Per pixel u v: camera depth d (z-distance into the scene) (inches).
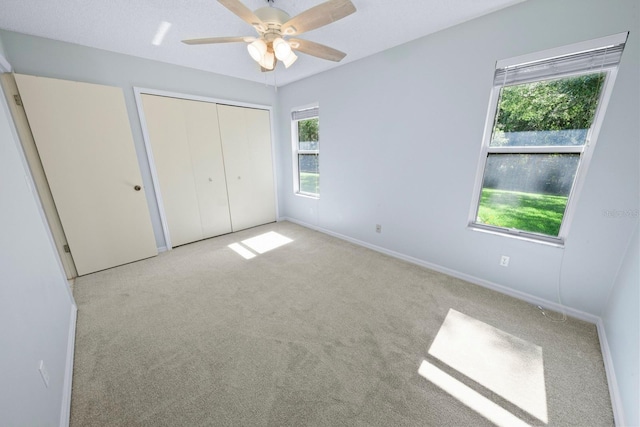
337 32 83.4
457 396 49.1
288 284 91.9
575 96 65.6
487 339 63.8
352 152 121.2
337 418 45.3
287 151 161.5
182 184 125.6
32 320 43.2
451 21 77.0
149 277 97.3
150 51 97.1
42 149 85.4
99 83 95.5
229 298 83.1
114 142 99.5
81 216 96.2
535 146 73.7
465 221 89.8
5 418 29.5
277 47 61.1
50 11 68.0
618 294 58.7
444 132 88.6
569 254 70.2
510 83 73.2
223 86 130.4
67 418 44.9
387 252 118.3
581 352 59.2
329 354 59.8
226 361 58.0
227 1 50.8
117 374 54.4
